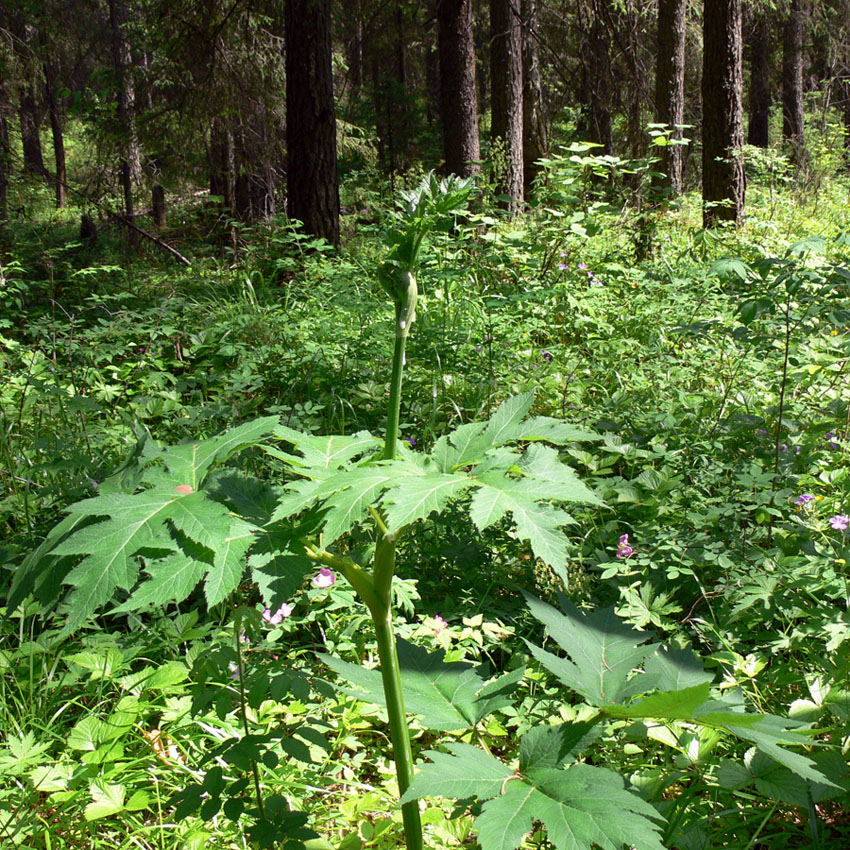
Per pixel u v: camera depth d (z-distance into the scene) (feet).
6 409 15.20
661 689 5.47
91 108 38.14
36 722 7.77
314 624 9.64
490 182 36.01
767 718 4.89
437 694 5.64
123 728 7.23
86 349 17.51
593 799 4.43
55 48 63.77
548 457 4.36
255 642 8.23
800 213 40.63
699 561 9.63
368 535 10.48
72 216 57.31
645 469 12.39
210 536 4.15
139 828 6.66
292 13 28.66
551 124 60.34
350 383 16.31
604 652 5.71
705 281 21.17
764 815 6.72
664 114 38.73
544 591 9.85
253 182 44.93
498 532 10.60
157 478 4.77
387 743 8.19
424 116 65.67
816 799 6.32
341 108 56.08
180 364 18.28
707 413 14.42
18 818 6.66
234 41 37.55
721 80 34.65
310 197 29.48
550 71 57.72
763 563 9.47
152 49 38.32
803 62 79.82
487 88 75.66
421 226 4.54
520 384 16.14
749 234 31.48
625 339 18.66
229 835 6.69
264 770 7.20
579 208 25.96
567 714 7.63
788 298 11.94
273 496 4.85
